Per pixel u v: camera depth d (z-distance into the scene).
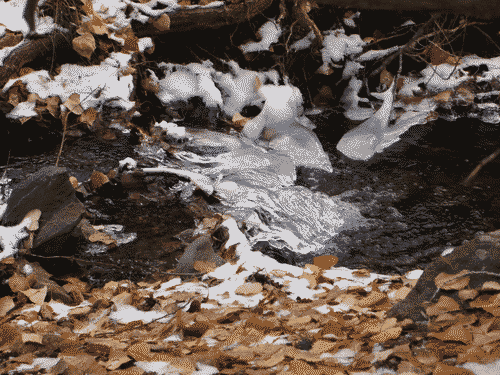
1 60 5.82
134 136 5.93
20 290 4.61
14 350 4.23
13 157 5.63
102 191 5.44
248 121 6.10
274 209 5.38
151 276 4.93
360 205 5.43
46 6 6.12
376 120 6.22
